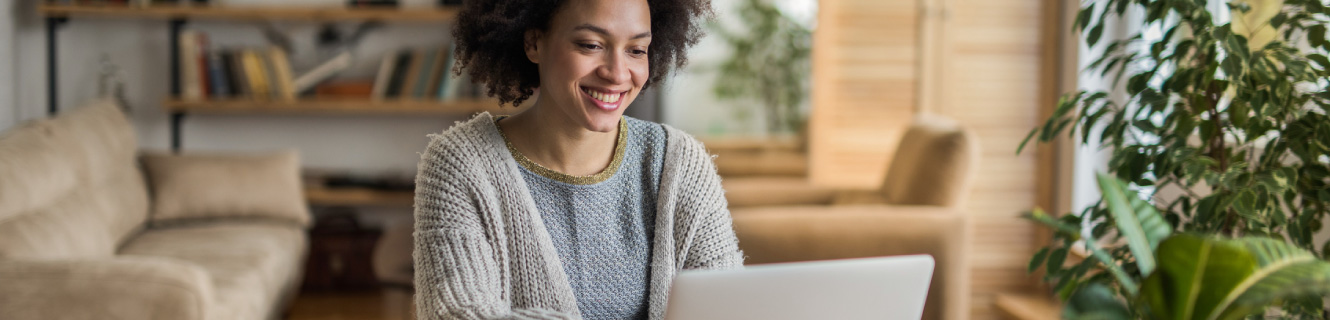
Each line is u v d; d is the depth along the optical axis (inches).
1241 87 71.9
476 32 55.2
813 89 171.0
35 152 114.2
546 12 50.4
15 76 173.5
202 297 85.4
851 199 137.6
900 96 170.2
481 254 50.8
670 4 56.1
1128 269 73.4
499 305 48.6
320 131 189.3
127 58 182.5
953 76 161.6
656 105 195.8
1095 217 76.9
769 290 43.0
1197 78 74.3
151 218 153.7
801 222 117.9
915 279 45.2
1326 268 39.1
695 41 60.2
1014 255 159.6
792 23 217.2
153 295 83.4
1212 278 40.1
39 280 82.5
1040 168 158.9
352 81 181.3
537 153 53.6
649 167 56.5
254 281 122.6
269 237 147.9
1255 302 38.2
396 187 179.3
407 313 161.0
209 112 186.1
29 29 178.1
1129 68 133.6
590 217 54.4
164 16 177.5
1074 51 149.1
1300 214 73.0
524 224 52.6
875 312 44.9
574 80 49.8
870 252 118.0
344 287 174.9
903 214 118.3
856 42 169.9
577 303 54.4
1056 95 156.5
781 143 210.8
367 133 190.1
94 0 171.8
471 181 51.8
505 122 54.3
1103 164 146.2
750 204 143.4
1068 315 41.0
